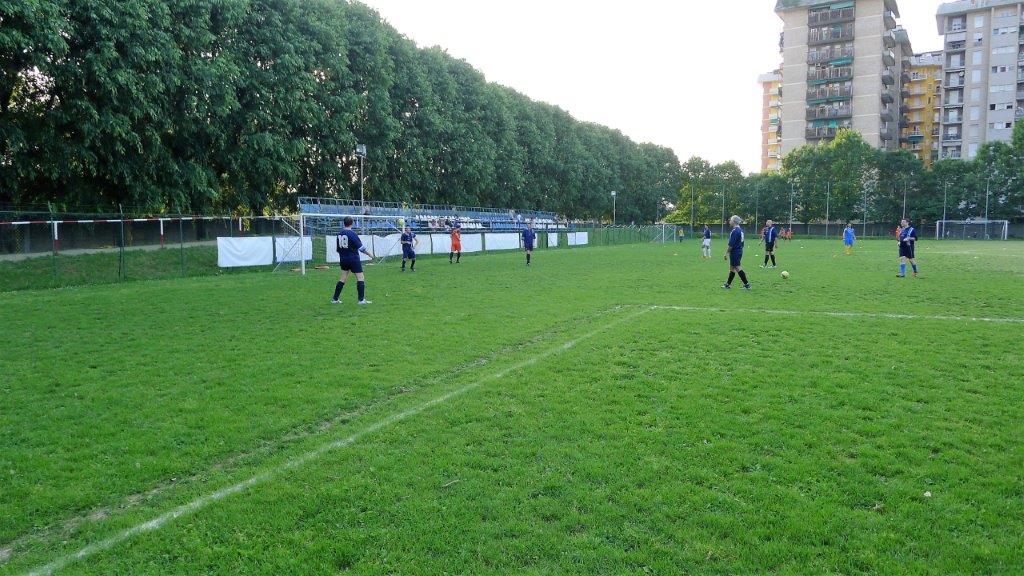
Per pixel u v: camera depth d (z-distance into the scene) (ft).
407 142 151.53
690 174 309.83
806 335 34.32
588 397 22.72
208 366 28.63
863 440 18.16
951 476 15.64
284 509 14.34
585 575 11.68
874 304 47.16
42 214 85.92
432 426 19.72
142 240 101.45
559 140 237.25
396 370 27.40
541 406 21.63
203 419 20.88
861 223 260.42
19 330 38.96
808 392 23.02
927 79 373.81
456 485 15.44
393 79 144.05
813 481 15.47
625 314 43.19
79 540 13.26
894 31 335.88
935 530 13.10
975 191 239.09
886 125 333.21
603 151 267.80
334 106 123.95
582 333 36.06
